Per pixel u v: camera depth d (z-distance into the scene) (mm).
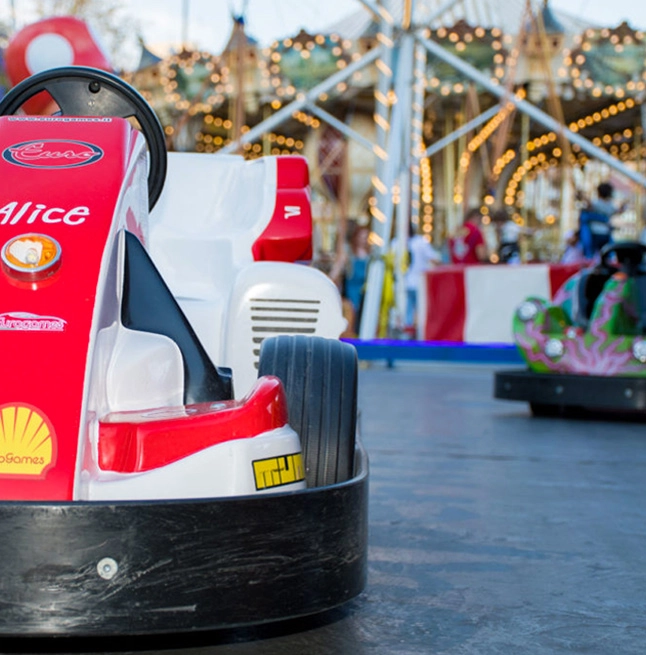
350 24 16109
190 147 16969
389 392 8406
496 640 2373
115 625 1948
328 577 2174
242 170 3945
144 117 3102
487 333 10914
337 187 17406
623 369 6621
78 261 2281
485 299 10906
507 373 6887
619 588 2814
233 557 2021
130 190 2564
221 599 2014
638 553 3191
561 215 18359
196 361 2484
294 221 3717
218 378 2520
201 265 3588
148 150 3119
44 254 2234
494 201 15867
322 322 3244
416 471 4586
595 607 2639
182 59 15000
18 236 2281
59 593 1929
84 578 1936
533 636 2406
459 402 7684
